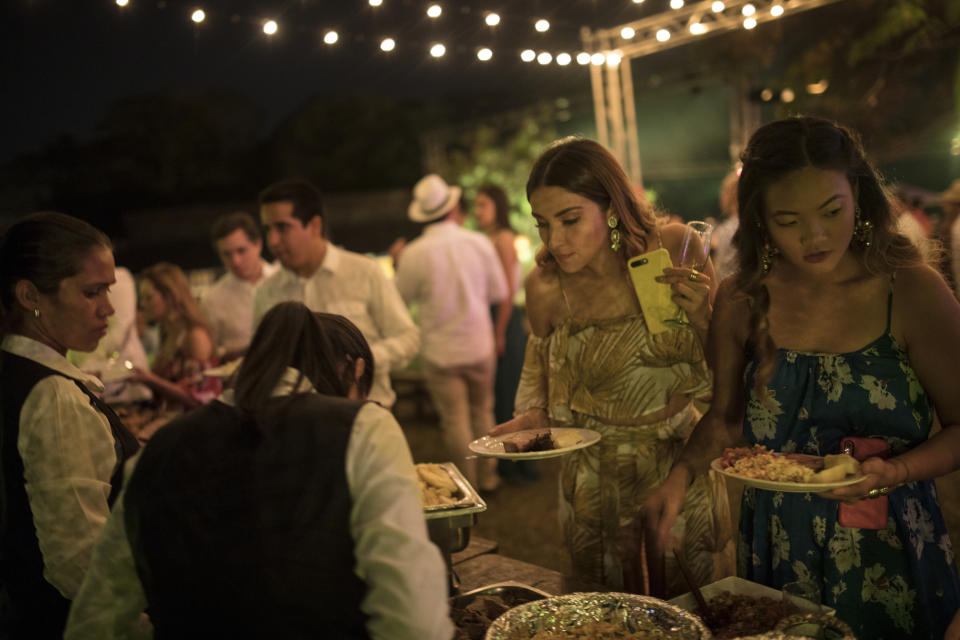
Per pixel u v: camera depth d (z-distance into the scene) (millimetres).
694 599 1814
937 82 10633
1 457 1807
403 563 1307
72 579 1752
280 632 1327
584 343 2275
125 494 1438
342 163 40250
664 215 2369
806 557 1814
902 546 1726
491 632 1621
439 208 5652
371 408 1427
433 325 5574
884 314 1711
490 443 2230
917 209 7812
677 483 1905
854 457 1709
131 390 4289
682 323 2141
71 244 1894
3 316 1909
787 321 1810
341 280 3930
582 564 2334
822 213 1599
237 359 4777
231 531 1345
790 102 11203
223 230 4953
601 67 13609
